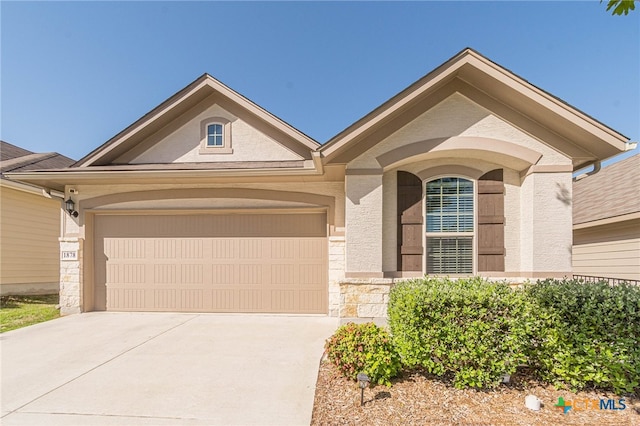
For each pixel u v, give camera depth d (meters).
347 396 3.99
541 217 6.50
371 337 4.45
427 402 3.85
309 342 6.18
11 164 11.76
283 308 8.53
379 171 6.75
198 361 5.24
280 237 8.62
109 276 8.91
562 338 4.11
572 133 6.30
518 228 6.98
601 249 10.42
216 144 9.35
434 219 7.12
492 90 6.48
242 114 9.34
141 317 8.25
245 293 8.62
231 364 5.10
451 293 4.29
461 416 3.56
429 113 6.73
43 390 4.27
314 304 8.48
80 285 8.76
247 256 8.66
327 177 7.97
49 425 3.49
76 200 8.92
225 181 8.41
